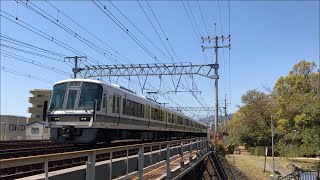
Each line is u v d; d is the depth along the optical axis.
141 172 10.38
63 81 19.11
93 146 19.23
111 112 19.95
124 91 22.20
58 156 6.05
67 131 18.08
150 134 29.12
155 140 30.92
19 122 68.75
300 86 72.56
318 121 44.34
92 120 17.97
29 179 7.19
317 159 54.19
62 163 13.22
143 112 26.08
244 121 76.12
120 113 21.31
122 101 21.70
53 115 18.47
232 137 87.38
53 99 18.86
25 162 5.29
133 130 24.62
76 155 6.59
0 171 10.36
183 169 17.55
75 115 18.16
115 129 21.06
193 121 50.34
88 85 18.72
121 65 33.84
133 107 23.84
